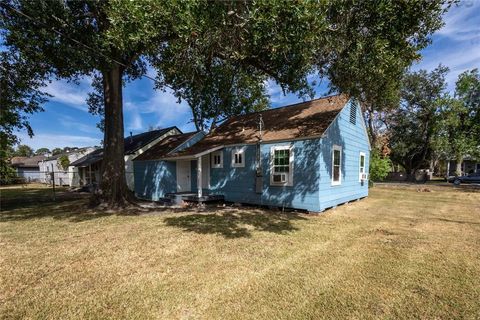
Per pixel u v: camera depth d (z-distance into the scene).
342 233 6.20
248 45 6.41
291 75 8.81
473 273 3.91
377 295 3.29
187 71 9.12
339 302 3.12
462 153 27.14
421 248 5.05
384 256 4.62
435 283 3.60
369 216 8.38
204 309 2.98
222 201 11.89
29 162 39.06
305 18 5.12
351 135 11.77
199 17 5.11
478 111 27.14
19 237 6.00
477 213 8.88
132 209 10.08
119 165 10.70
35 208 10.60
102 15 8.37
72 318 2.82
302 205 9.12
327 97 11.49
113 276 3.83
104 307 3.02
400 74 7.25
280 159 9.81
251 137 11.00
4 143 13.88
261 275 3.85
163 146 15.65
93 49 7.81
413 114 28.77
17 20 7.56
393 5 5.81
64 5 7.42
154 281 3.66
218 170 12.22
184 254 4.74
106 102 10.64
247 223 7.32
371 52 6.30
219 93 17.94
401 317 2.83
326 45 6.64
